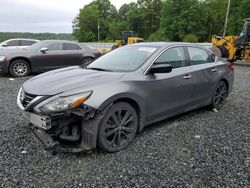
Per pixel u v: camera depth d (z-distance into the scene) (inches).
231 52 638.5
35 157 129.9
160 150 140.4
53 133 128.9
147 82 150.2
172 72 168.2
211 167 123.7
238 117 199.5
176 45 180.4
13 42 570.3
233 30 1868.8
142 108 148.7
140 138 155.5
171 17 2401.6
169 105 167.6
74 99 122.0
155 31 2923.2
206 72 195.5
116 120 136.5
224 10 2266.2
